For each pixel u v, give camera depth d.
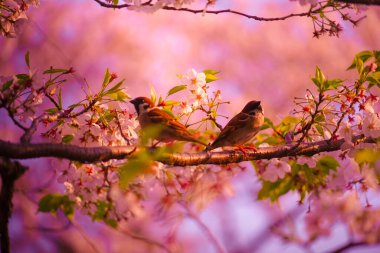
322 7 8.68
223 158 9.09
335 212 13.79
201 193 11.38
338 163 11.04
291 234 15.53
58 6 27.23
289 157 10.77
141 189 9.93
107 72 9.26
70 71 8.87
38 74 8.20
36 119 7.69
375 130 9.60
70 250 22.06
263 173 10.84
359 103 9.65
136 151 7.74
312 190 11.46
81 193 9.80
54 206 10.24
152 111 9.67
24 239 22.20
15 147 6.84
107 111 9.60
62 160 9.70
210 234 17.28
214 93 10.36
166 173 10.34
